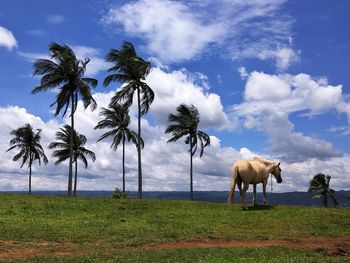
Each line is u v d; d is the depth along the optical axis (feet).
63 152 231.91
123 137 212.84
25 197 114.11
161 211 96.12
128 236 71.10
